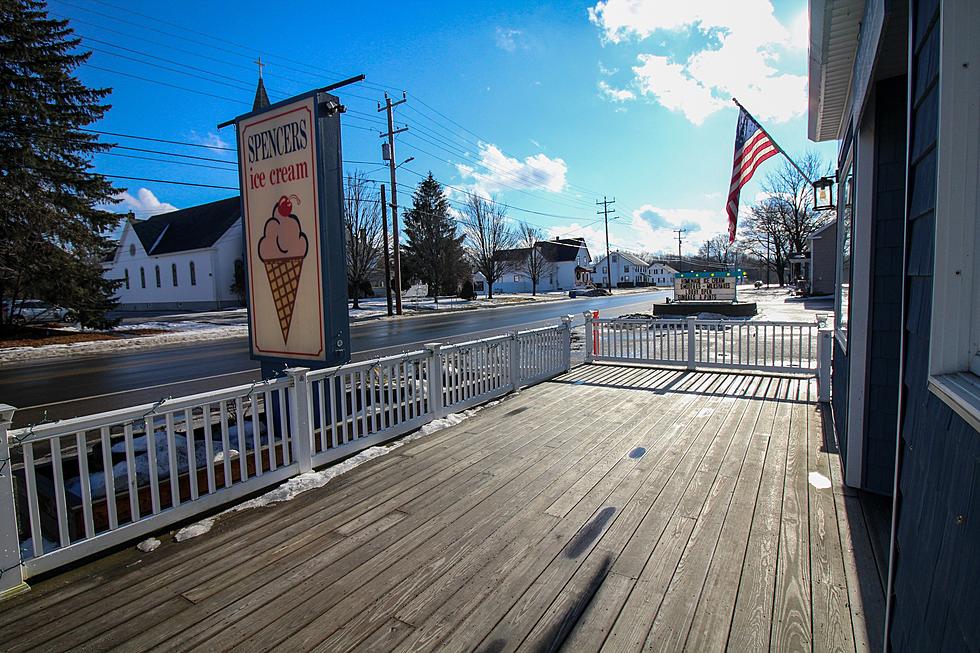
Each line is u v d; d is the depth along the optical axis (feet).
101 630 7.48
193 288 117.80
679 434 15.83
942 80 4.39
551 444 15.20
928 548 4.59
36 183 56.80
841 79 13.74
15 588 8.36
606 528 10.09
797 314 61.82
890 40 8.64
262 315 17.04
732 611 7.51
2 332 57.06
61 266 58.23
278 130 15.89
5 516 8.27
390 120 84.69
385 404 16.02
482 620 7.47
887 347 11.11
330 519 10.84
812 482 12.07
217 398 11.25
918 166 5.28
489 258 136.36
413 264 160.97
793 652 6.65
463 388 19.07
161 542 10.06
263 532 10.37
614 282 287.07
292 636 7.25
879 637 6.89
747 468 12.98
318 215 15.12
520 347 22.68
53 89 59.67
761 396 20.45
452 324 67.62
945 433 4.25
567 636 7.08
